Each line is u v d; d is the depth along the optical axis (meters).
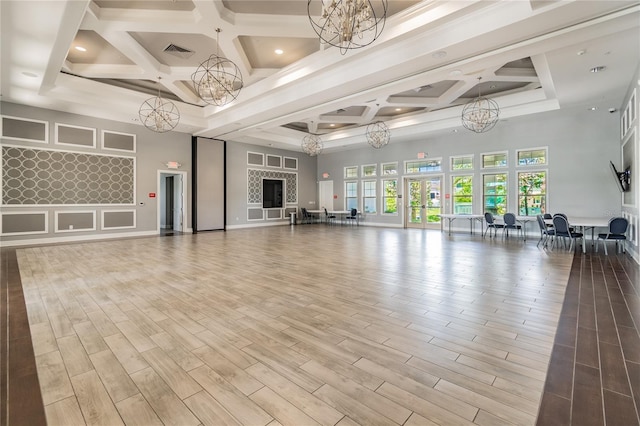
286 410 1.71
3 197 7.20
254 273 4.80
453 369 2.12
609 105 7.46
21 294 3.76
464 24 4.46
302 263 5.54
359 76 5.77
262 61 6.43
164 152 9.87
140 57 5.70
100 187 8.57
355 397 1.82
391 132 11.06
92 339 2.58
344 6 3.31
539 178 9.02
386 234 9.95
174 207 11.48
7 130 7.21
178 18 4.73
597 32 4.16
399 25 4.84
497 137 9.73
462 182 10.59
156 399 1.81
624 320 2.95
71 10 3.96
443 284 4.16
